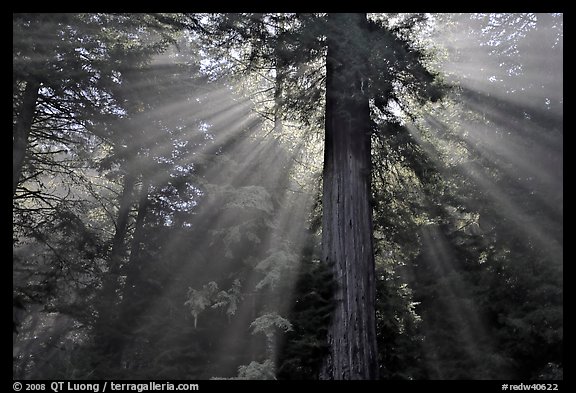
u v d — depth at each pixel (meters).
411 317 11.57
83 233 12.60
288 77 10.02
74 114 11.95
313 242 11.75
